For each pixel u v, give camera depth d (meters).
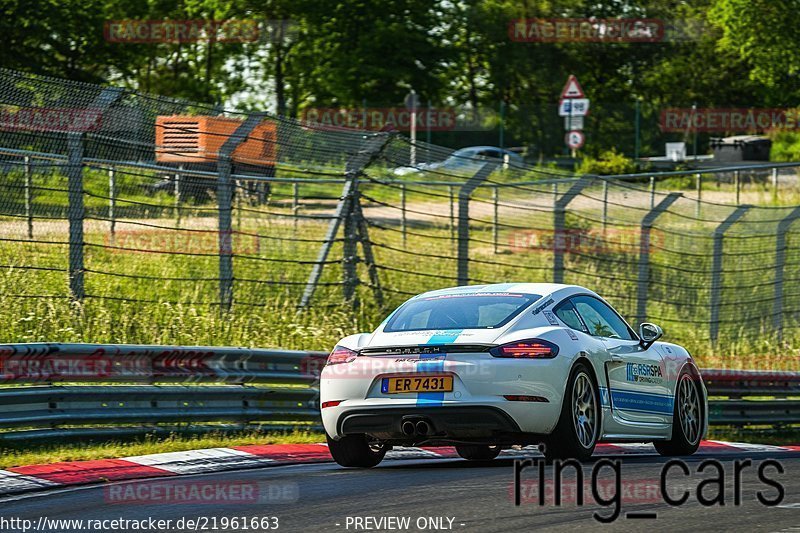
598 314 28.08
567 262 60.31
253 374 33.50
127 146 41.19
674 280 62.09
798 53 155.75
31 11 116.12
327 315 46.41
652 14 180.62
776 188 102.38
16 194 39.72
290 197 52.19
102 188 42.28
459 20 162.12
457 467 25.91
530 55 168.12
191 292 44.97
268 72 141.75
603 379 26.45
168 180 43.56
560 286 27.64
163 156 42.50
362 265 54.03
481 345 24.56
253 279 47.19
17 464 25.75
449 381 24.48
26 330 37.97
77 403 29.59
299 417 34.91
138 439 30.78
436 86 144.00
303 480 23.44
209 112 40.81
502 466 25.69
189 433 31.72
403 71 139.88
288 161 43.81
